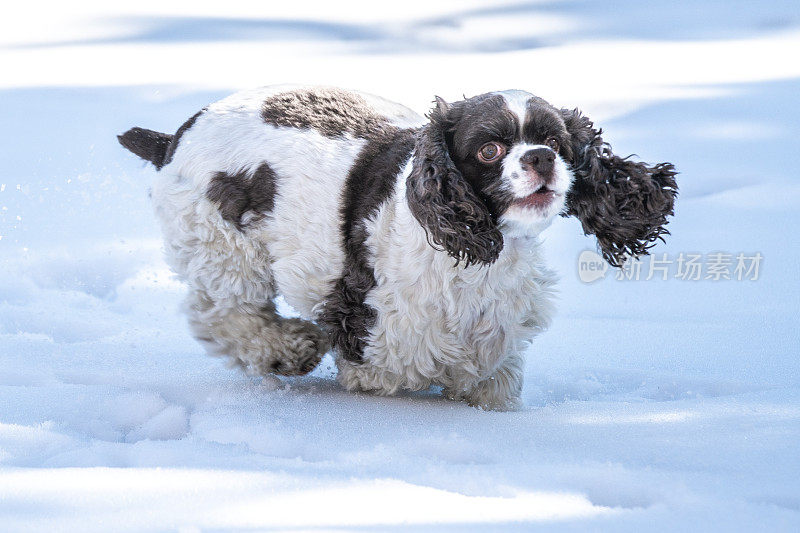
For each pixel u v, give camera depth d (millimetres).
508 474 4941
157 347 8516
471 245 6211
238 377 7609
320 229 6930
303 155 7039
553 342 8586
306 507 4371
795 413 5969
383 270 6688
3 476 4754
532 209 6094
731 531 4172
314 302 7133
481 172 6199
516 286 6684
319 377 7773
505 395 7020
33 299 9727
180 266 7570
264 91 7633
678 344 8359
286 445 5625
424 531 4133
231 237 7250
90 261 10461
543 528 4180
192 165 7371
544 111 6281
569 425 6004
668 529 4188
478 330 6695
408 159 6789
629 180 6816
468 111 6289
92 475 4758
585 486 4840
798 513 4332
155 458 5203
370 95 7773
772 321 8852
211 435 5887
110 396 6770
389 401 6883
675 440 5535
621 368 7832
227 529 4137
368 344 6867
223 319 7484
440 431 5918
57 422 6266
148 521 4223
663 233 7172
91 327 8992
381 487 4629
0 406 6543
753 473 4934
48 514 4297
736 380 7297
